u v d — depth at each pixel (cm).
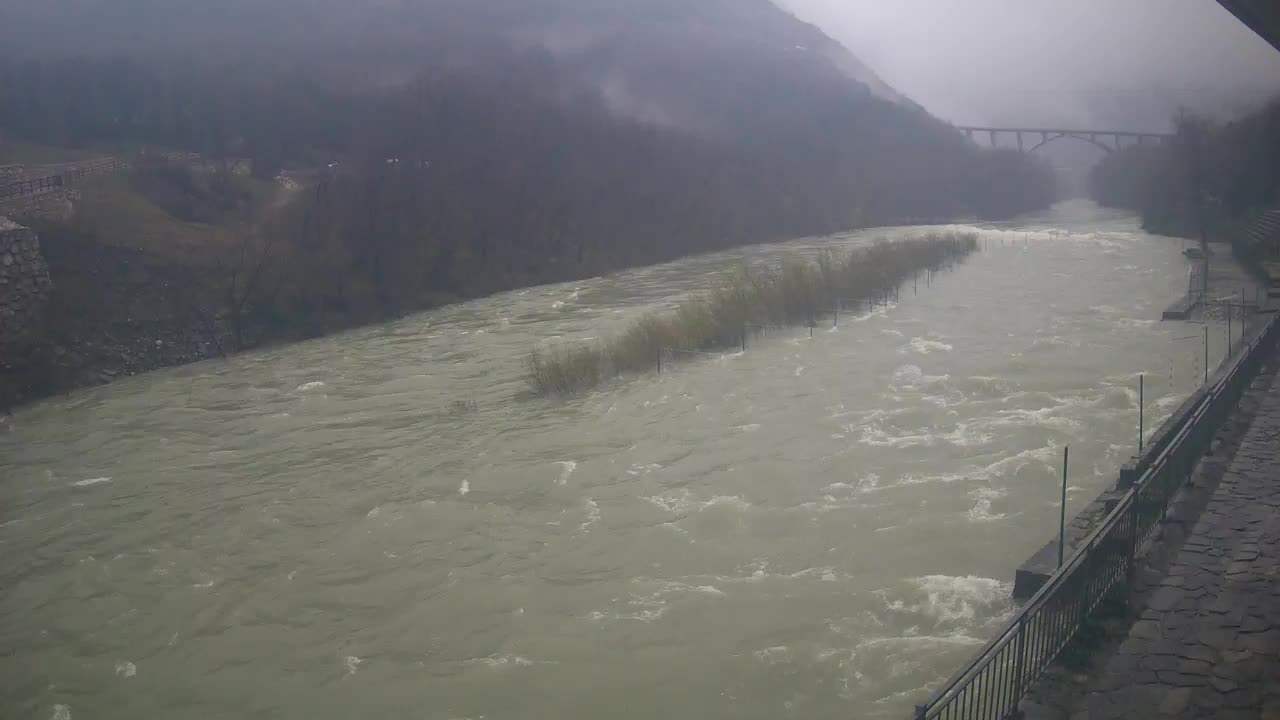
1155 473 1911
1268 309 4859
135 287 6053
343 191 7994
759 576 2494
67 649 2431
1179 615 1606
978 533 2602
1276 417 2606
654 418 3878
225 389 5034
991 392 3900
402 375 5066
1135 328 4928
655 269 8875
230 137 10612
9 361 5059
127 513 3278
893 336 5012
